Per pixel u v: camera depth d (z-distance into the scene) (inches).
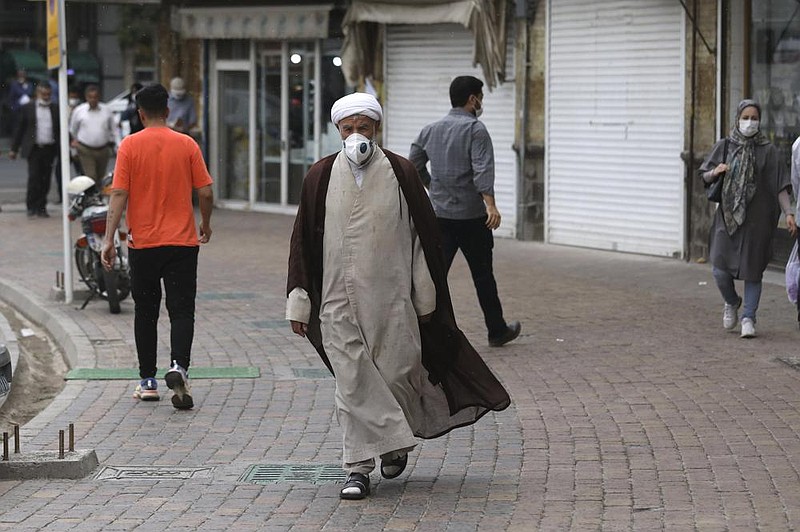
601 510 481.1
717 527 457.1
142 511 491.5
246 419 641.0
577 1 1285.7
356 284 489.4
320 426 625.9
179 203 671.1
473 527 464.1
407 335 493.0
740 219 804.0
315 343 511.5
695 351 780.6
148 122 679.7
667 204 1211.9
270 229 1519.4
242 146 1776.6
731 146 809.5
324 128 1649.9
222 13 1689.2
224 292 1050.1
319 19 1577.3
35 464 539.2
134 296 677.9
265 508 493.0
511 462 551.5
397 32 1501.0
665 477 523.2
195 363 774.5
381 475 534.9
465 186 779.4
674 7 1184.8
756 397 660.1
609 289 1035.9
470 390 502.0
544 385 697.6
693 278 1086.4
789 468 531.8
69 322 912.3
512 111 1378.0
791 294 821.2
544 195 1354.6
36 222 1592.0
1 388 571.5
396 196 496.1
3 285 1099.9
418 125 1489.9
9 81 3287.4
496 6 1362.0
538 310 941.2
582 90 1293.1
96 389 709.3
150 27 3088.1
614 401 657.6
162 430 621.6
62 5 976.3
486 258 796.6
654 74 1211.9
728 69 1141.7
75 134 1596.9
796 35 1092.5
